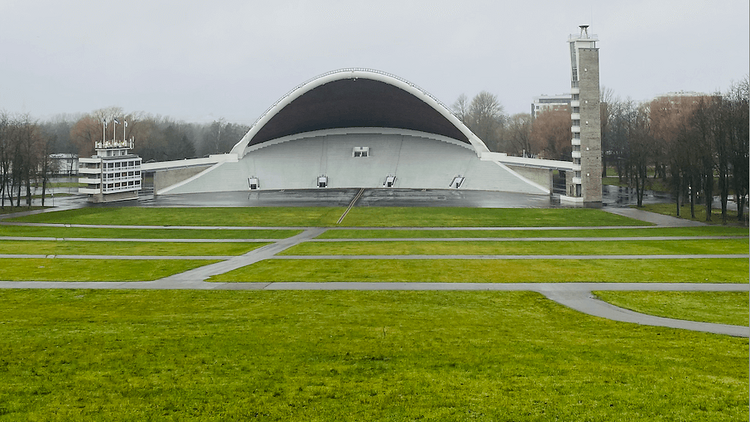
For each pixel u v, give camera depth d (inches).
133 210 2898.6
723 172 2534.5
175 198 3440.0
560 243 1967.3
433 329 951.6
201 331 933.8
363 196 3425.2
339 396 677.9
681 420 612.4
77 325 971.3
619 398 664.4
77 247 1892.2
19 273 1446.9
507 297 1196.5
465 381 718.5
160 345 859.4
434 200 3245.6
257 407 650.2
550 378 725.9
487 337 906.7
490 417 625.0
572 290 1261.1
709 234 2165.4
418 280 1364.4
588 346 856.9
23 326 965.2
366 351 833.5
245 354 819.4
